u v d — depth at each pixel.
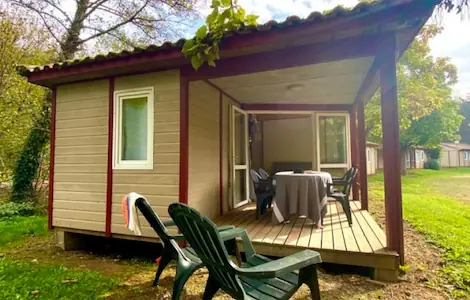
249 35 2.78
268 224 3.88
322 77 3.95
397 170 2.70
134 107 3.74
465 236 3.95
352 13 2.39
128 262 3.37
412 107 10.89
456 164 29.23
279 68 3.04
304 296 2.36
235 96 5.18
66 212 3.96
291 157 8.01
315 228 3.59
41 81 3.89
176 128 3.48
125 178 3.67
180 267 2.19
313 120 6.01
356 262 2.67
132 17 8.43
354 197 5.81
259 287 1.83
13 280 2.71
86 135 3.90
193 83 3.76
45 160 7.07
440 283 2.55
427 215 5.36
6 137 6.96
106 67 3.43
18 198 6.62
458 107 16.77
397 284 2.53
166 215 3.46
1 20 6.44
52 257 3.59
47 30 7.40
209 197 4.20
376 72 3.43
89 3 8.05
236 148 5.52
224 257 1.66
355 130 5.98
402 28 2.52
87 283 2.66
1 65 6.54
